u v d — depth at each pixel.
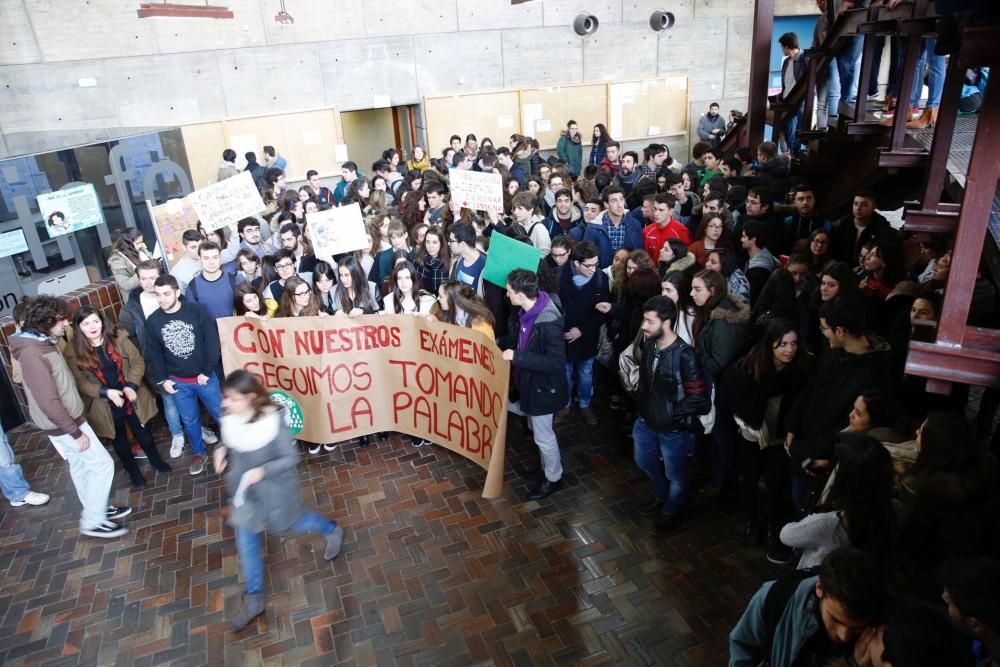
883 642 1.73
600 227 5.88
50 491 5.17
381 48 11.64
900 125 4.52
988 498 2.41
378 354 5.07
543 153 13.19
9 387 6.05
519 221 6.09
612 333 5.19
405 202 7.33
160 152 9.30
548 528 4.35
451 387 4.85
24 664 3.59
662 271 5.32
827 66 6.44
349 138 13.80
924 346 2.63
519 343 4.38
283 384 5.11
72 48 9.97
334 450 5.38
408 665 3.42
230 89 10.99
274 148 11.09
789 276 4.29
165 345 4.86
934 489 2.44
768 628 2.16
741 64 13.78
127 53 10.27
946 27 3.05
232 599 3.95
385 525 4.47
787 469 3.74
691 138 14.01
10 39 9.63
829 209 6.34
